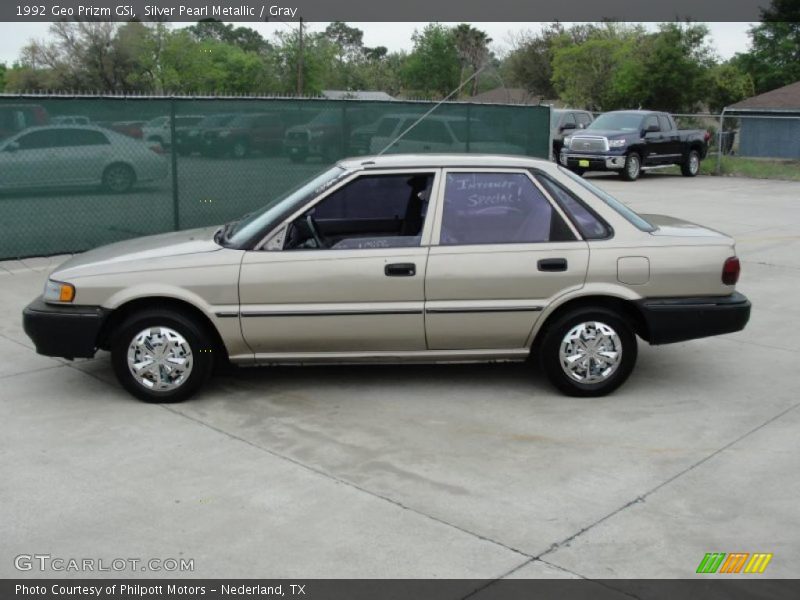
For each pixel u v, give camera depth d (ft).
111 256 20.70
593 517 14.78
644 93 123.75
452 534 14.19
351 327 19.74
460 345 20.16
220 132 40.34
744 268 36.32
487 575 13.00
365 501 15.35
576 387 20.40
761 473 16.52
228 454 17.40
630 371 20.52
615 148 80.94
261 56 159.94
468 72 165.89
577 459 17.15
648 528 14.40
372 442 18.01
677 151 86.07
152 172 38.75
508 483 16.08
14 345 24.82
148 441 18.07
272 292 19.61
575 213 20.07
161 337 19.93
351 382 21.70
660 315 19.92
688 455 17.34
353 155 44.73
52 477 16.34
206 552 13.66
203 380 20.22
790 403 20.34
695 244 20.07
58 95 35.83
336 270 19.56
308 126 42.91
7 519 14.70
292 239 19.94
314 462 17.01
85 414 19.62
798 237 44.37
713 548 13.78
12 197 35.42
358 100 44.52
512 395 20.76
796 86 123.24
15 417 19.44
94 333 19.77
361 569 13.15
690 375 22.41
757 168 90.79
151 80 131.23
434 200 20.01
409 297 19.69
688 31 140.15
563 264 19.72
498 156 20.76
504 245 19.77
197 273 19.61
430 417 19.38
